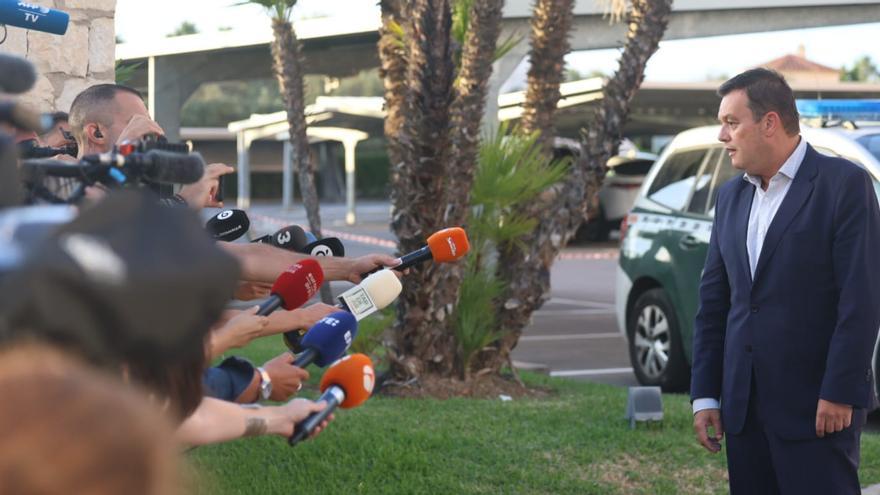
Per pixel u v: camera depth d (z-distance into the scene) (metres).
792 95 3.46
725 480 5.39
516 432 6.07
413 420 6.19
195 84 15.34
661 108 30.08
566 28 7.86
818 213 3.39
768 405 3.46
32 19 4.02
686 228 8.45
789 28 12.60
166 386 1.35
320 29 13.56
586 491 5.12
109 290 0.95
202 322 1.04
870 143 7.53
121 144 2.00
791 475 3.44
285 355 2.42
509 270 7.77
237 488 4.71
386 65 7.90
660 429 6.23
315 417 2.11
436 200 6.91
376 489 4.91
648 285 8.96
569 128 31.66
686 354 8.35
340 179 59.81
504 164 7.40
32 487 0.71
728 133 3.50
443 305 7.22
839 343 3.30
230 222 3.55
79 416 0.73
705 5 12.55
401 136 6.89
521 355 10.70
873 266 3.32
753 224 3.55
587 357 10.61
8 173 1.39
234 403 2.12
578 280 18.55
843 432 3.41
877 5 12.51
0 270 0.95
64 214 1.05
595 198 7.70
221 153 54.22
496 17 6.93
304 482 4.91
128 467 0.74
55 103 6.12
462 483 5.10
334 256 3.39
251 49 15.07
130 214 1.00
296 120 9.88
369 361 2.21
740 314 3.54
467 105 6.97
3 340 0.92
